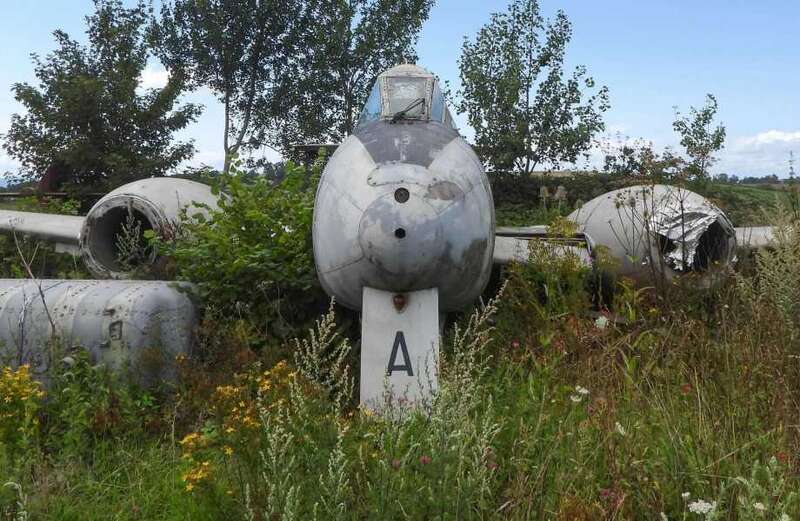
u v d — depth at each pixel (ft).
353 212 16.46
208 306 19.42
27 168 70.23
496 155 66.28
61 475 13.33
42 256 29.35
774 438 12.79
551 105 66.59
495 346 19.84
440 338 17.19
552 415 14.42
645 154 27.02
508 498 11.75
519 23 67.46
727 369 15.29
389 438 12.03
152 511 12.62
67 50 75.05
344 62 91.61
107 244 25.49
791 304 17.33
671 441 12.16
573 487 11.55
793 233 18.35
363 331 16.80
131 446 15.33
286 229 22.20
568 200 61.16
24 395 15.20
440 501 10.11
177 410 16.49
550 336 18.21
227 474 12.31
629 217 24.66
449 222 16.33
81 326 17.46
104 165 70.38
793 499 9.93
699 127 59.21
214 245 21.24
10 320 17.71
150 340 17.67
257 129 96.02
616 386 15.31
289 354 19.11
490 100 67.15
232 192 22.76
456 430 11.38
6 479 12.81
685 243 22.44
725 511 10.53
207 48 92.68
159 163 72.13
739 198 38.04
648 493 11.18
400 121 18.89
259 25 92.22
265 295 20.15
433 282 16.61
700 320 20.42
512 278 21.35
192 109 75.87
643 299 21.65
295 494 10.39
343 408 15.25
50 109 70.74
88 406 15.66
